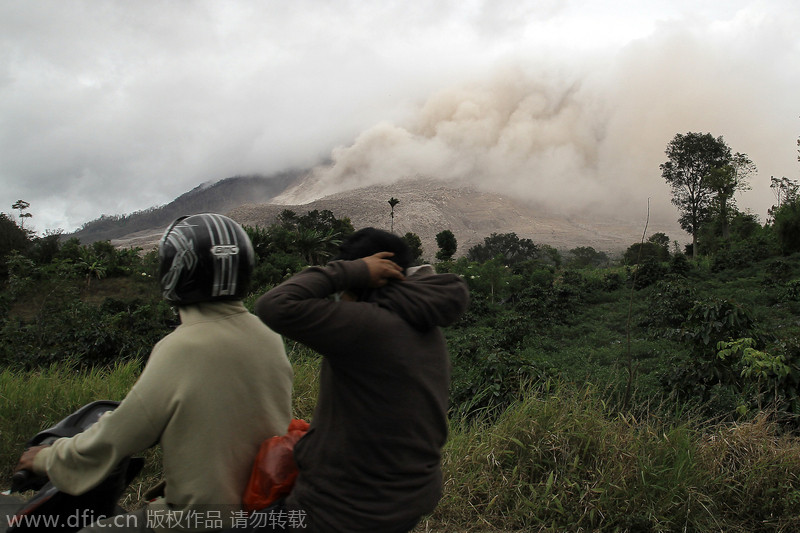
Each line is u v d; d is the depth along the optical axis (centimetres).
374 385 175
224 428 186
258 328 203
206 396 183
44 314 1134
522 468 370
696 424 440
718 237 4928
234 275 195
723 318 685
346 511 174
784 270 2445
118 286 3672
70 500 206
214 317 195
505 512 352
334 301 175
